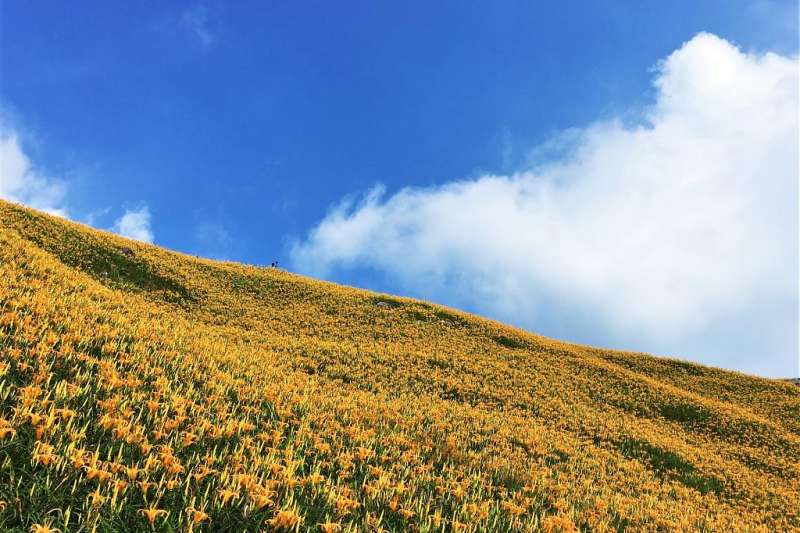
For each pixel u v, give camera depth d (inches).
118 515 149.7
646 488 497.7
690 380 1400.1
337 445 285.9
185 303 1112.8
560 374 1091.3
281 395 358.0
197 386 315.3
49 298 370.6
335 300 1456.7
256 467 199.8
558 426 727.1
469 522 223.1
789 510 557.3
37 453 159.9
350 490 217.8
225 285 1349.7
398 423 417.1
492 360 1103.0
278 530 168.2
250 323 1085.1
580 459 542.9
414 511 217.9
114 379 240.8
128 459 183.8
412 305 1537.9
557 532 249.9
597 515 318.3
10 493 144.9
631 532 320.5
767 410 1175.6
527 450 523.2
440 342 1216.2
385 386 738.8
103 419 194.5
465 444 435.5
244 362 456.1
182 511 160.1
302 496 203.3
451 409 634.2
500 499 293.0
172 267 1301.7
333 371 750.5
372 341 1114.1
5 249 534.3
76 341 297.7
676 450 703.1
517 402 803.4
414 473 271.3
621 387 1074.7
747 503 559.5
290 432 286.8
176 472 176.9
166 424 214.5
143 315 541.3
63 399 206.4
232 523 167.2
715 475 631.8
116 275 1111.6
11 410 187.5
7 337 254.4
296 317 1222.3
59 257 1042.7
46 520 137.6
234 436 243.8
